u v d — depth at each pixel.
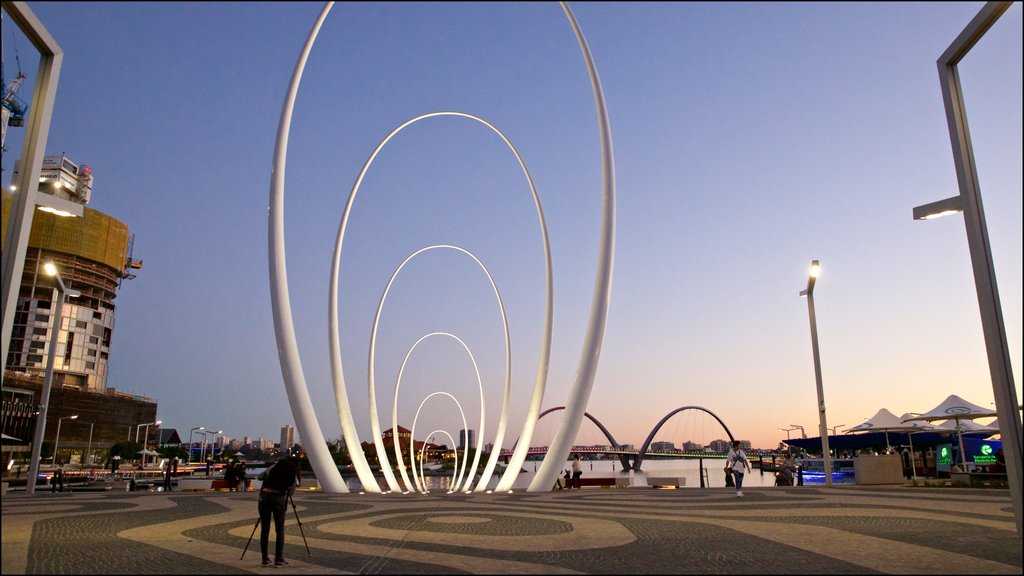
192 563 8.62
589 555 9.01
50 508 17.95
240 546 10.34
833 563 8.05
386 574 7.68
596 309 26.30
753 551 9.13
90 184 169.88
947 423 44.84
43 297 160.12
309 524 13.70
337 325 31.92
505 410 45.84
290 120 26.58
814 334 28.59
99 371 169.75
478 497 23.52
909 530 11.09
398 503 20.27
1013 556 8.34
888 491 21.58
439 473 155.50
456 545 10.20
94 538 11.23
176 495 24.78
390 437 172.00
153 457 144.62
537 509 17.17
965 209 8.67
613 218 26.72
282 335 26.16
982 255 8.41
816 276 28.53
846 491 21.98
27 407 78.31
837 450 104.94
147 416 169.62
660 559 8.57
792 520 13.06
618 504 18.53
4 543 10.48
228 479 30.23
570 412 26.16
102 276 173.00
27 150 8.04
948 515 13.38
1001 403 8.10
